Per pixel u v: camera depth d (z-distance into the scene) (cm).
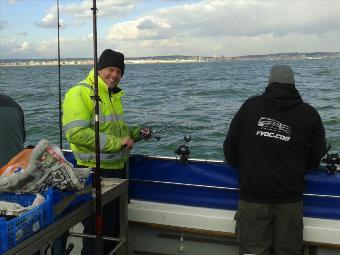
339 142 941
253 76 4516
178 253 328
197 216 311
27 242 196
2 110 240
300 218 270
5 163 236
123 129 302
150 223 321
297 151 262
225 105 1753
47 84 3216
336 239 289
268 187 263
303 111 263
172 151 813
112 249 291
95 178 252
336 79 3634
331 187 300
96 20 247
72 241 344
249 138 267
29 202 218
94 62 249
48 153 221
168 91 2533
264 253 271
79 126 268
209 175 322
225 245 317
